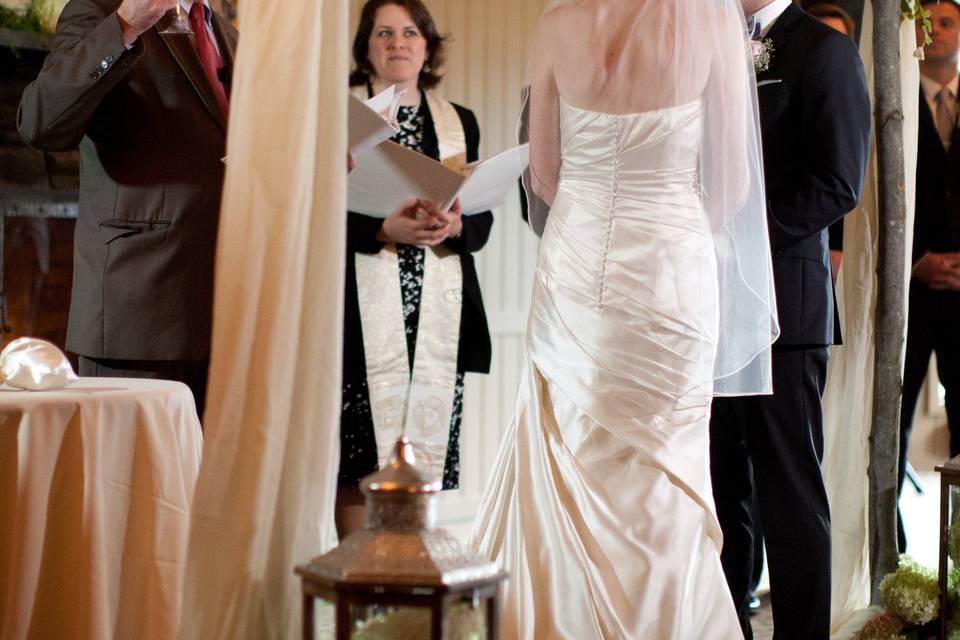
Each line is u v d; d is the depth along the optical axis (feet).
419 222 11.37
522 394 9.53
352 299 12.23
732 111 9.19
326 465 6.82
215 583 6.55
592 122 9.14
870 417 12.39
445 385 12.57
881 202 12.08
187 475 8.36
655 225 9.07
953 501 9.98
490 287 17.99
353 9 15.56
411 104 12.99
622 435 8.93
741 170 9.26
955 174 15.98
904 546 14.19
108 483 7.77
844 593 12.33
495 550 9.36
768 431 10.25
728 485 11.00
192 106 9.66
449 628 5.55
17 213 15.24
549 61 9.37
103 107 9.55
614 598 8.63
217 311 6.70
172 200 9.55
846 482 12.44
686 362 9.09
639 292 9.04
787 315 10.21
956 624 10.08
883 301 12.09
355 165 11.05
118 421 7.82
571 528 8.87
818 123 10.04
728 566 11.02
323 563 5.74
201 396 9.97
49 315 15.84
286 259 6.68
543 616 8.77
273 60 6.75
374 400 12.26
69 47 9.34
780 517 10.23
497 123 18.01
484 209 12.23
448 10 17.38
